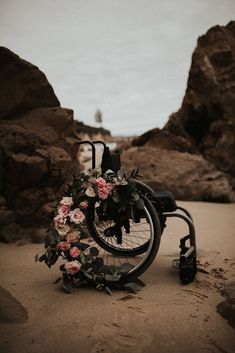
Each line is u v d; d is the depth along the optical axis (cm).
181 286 306
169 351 214
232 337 228
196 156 905
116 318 252
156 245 300
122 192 310
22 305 274
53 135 550
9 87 554
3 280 324
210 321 247
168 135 996
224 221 571
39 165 470
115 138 3044
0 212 453
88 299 285
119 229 329
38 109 577
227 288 291
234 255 387
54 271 348
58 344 222
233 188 869
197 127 1012
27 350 217
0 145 479
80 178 322
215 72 960
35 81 574
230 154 912
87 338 229
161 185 825
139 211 317
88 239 452
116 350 216
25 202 471
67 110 583
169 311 261
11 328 241
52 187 488
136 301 278
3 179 475
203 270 337
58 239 307
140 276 330
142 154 914
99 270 309
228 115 925
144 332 234
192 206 727
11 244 442
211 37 997
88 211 366
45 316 258
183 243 338
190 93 989
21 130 508
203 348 217
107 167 337
